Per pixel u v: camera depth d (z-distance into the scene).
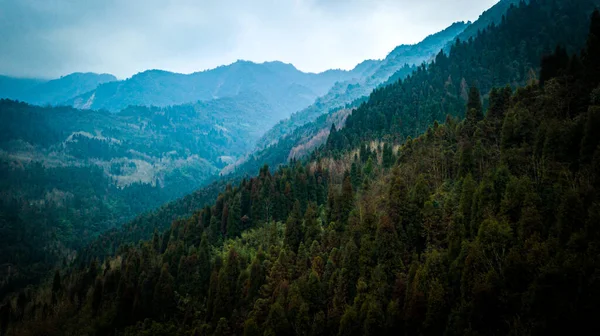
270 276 69.44
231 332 66.00
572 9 193.38
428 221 60.56
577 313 35.84
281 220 107.44
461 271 47.28
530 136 64.00
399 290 53.00
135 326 76.75
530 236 44.97
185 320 75.75
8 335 100.38
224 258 86.62
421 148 88.25
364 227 66.38
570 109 63.88
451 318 44.06
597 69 64.94
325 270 64.75
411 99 179.75
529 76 154.38
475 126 83.75
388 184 80.81
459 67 196.62
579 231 40.47
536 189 51.41
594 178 45.50
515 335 38.22
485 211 52.03
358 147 149.88
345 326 52.16
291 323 58.44
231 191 131.12
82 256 186.12
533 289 38.50
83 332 83.00
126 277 90.56
